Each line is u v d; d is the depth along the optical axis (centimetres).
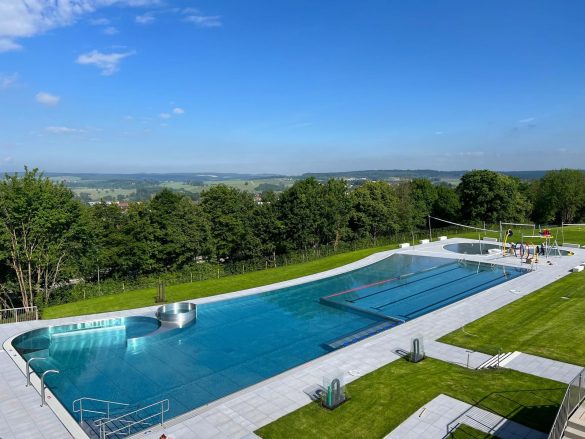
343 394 1617
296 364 2183
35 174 3394
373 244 5756
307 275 3988
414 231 7269
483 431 1405
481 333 2305
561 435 1160
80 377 2044
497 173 7781
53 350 2373
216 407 1598
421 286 3631
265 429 1452
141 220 4391
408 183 8581
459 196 8156
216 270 4509
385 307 3084
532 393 1644
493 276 3878
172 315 2705
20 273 3316
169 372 2094
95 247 4119
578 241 5556
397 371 1869
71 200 3809
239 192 6112
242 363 2197
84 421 1636
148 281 3947
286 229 5353
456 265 4347
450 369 1878
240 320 2853
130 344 2441
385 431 1425
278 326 2741
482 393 1655
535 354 2012
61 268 3691
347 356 2038
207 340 2506
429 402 1597
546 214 8606
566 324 2392
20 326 2595
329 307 3145
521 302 2838
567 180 8444
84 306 3083
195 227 4762
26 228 3316
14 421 1534
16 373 1950
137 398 1841
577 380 1266
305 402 1627
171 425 1480
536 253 4225
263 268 4566
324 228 5691
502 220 7669
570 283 3275
